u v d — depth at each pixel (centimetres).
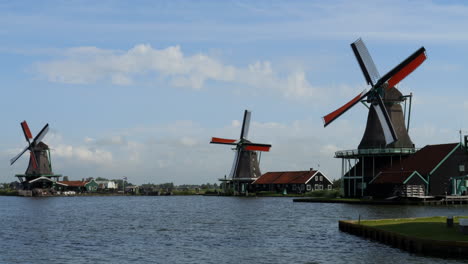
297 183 13238
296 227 5172
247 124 14462
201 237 4569
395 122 8744
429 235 3462
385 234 3766
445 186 8056
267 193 13475
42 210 8338
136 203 10769
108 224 5794
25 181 15738
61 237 4666
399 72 8550
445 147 8319
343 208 7350
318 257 3519
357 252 3591
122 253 3797
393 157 8762
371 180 8725
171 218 6538
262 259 3503
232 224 5622
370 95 8656
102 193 16838
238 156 14388
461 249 3130
